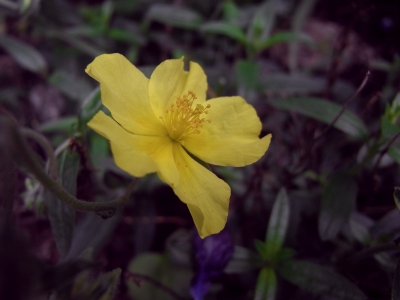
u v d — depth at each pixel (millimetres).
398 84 89
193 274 60
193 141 48
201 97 50
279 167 77
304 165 71
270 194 70
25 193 51
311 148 63
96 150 67
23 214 74
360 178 70
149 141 45
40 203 49
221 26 79
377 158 62
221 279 61
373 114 86
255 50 79
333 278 49
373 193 70
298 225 65
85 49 87
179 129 46
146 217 68
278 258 51
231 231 66
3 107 84
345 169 61
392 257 54
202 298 53
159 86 48
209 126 49
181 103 47
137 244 66
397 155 54
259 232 66
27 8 76
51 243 74
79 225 60
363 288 59
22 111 88
